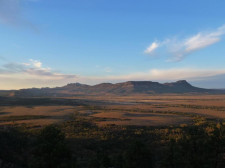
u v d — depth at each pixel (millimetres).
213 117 103938
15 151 33312
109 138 54531
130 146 29719
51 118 96125
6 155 28672
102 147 48000
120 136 57469
